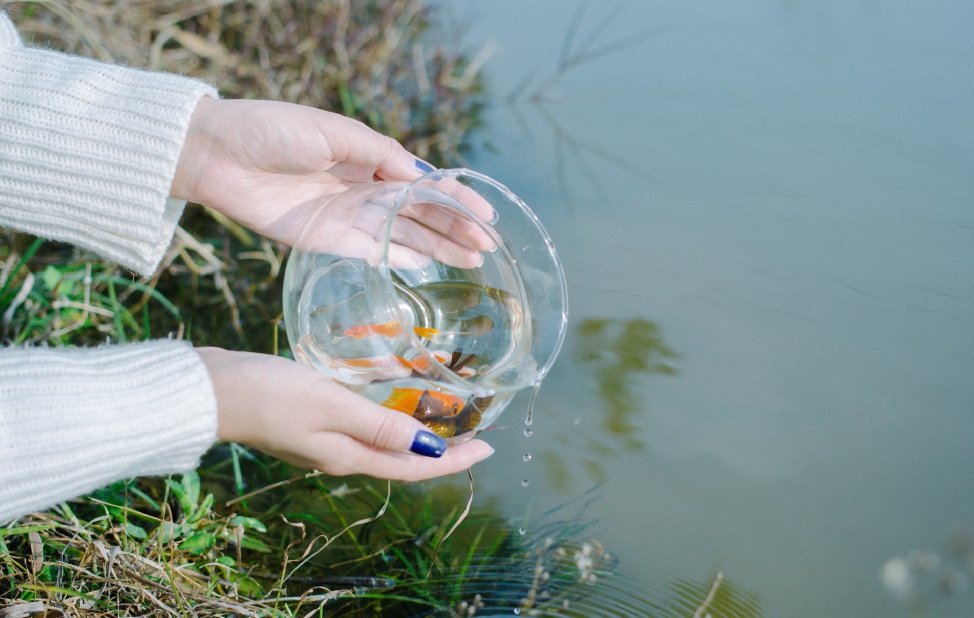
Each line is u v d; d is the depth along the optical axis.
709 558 0.88
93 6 1.23
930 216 1.14
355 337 0.76
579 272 1.09
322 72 1.43
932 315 1.04
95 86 0.84
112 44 1.24
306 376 0.77
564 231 1.14
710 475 0.93
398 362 0.75
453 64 1.51
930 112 1.34
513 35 1.63
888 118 1.33
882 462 0.93
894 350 1.02
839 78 1.44
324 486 0.95
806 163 1.24
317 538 0.88
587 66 1.52
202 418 0.76
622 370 1.01
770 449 0.94
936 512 0.89
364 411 0.76
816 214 1.15
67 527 0.86
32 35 1.18
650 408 0.98
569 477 0.93
